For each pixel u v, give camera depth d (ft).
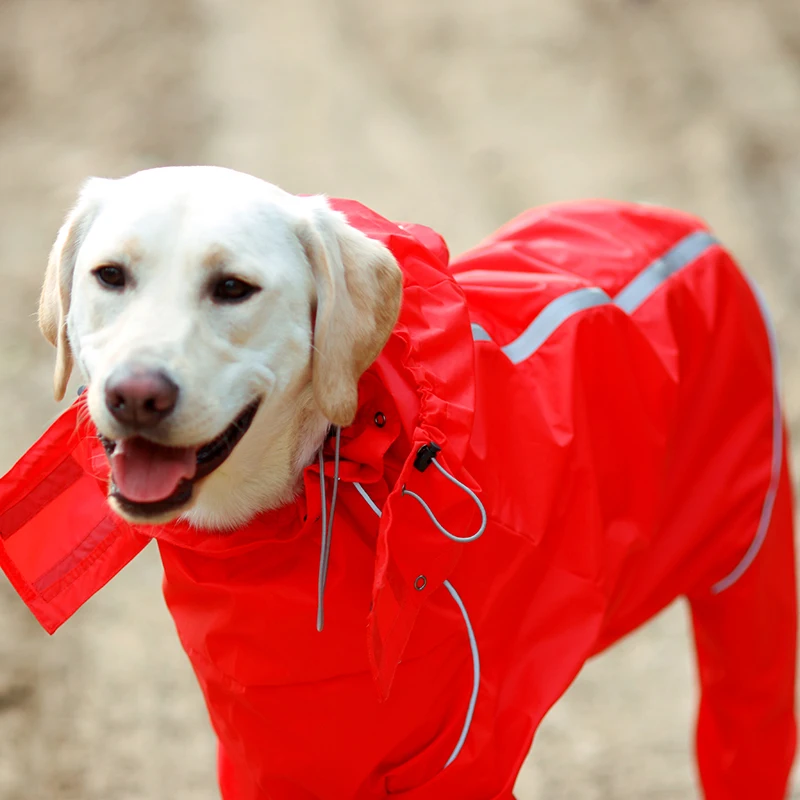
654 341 12.28
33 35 41.65
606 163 34.35
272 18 44.68
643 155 34.55
